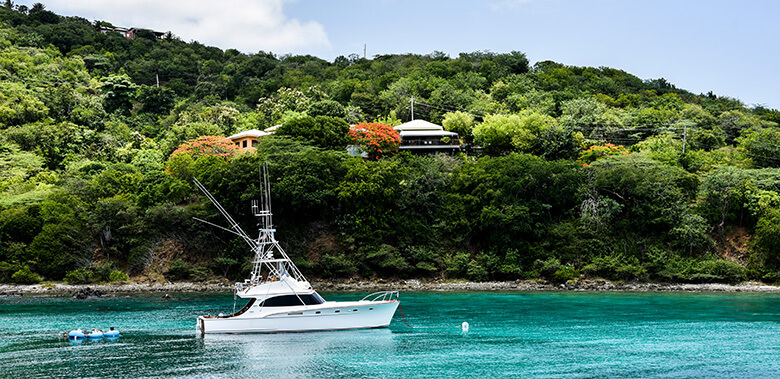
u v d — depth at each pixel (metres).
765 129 112.50
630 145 110.31
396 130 101.69
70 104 129.62
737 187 84.69
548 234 82.25
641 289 74.81
